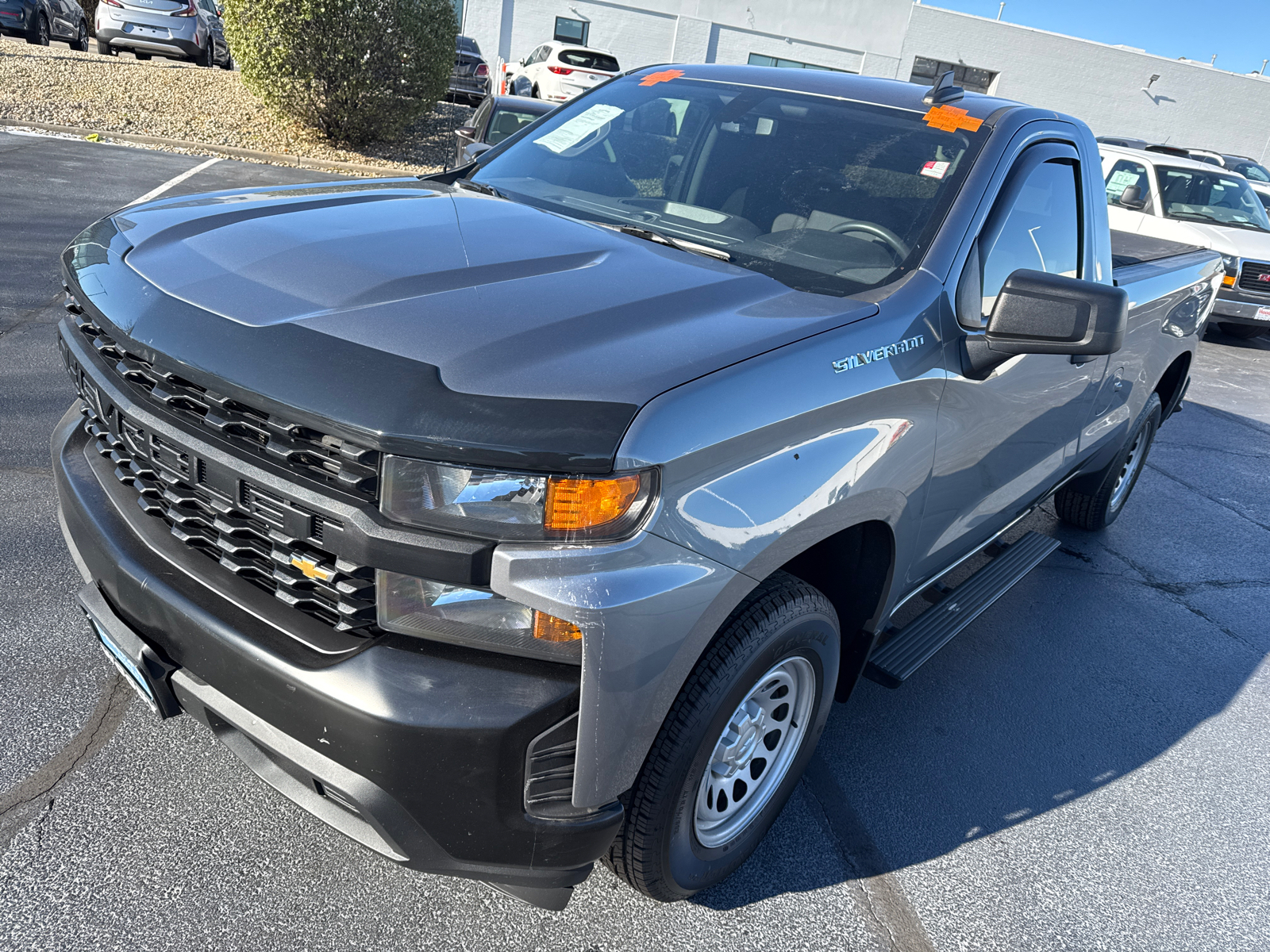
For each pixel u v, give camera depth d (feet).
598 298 6.24
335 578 5.18
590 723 5.19
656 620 5.23
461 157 13.07
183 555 5.98
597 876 7.43
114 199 27.50
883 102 9.45
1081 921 7.79
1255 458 23.04
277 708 5.34
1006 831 8.73
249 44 41.45
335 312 5.71
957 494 8.54
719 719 6.11
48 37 58.65
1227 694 11.96
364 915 6.70
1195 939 7.79
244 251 6.54
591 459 4.92
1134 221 36.76
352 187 8.83
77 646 9.06
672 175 9.21
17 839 6.86
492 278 6.38
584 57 62.28
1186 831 9.15
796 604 6.53
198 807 7.41
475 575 4.93
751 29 86.43
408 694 5.02
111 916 6.37
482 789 5.17
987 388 8.14
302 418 5.08
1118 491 16.25
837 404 6.33
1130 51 96.22
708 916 7.20
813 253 8.00
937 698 10.77
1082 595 14.20
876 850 8.21
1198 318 15.19
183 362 5.57
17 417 13.65
